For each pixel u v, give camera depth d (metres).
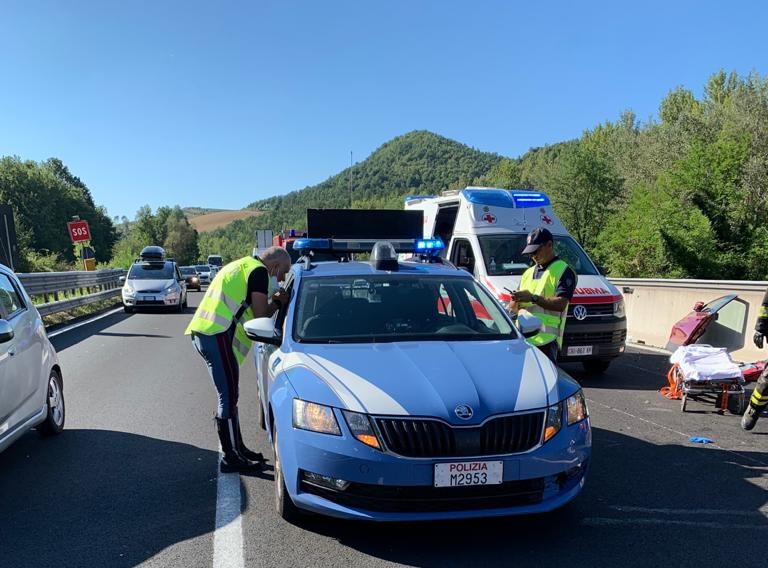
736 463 4.88
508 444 3.30
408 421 3.26
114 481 4.52
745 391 6.94
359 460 3.24
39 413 5.19
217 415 4.68
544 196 9.59
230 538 3.59
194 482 4.50
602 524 3.76
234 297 4.68
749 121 25.95
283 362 3.98
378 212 9.38
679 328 8.85
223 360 4.62
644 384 7.80
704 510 3.97
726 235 24.23
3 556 3.39
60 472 4.71
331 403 3.40
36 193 66.94
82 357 9.96
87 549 3.47
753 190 24.02
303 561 3.31
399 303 4.73
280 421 3.58
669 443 5.39
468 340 4.29
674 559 3.33
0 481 4.54
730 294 8.93
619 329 8.00
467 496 3.26
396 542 3.53
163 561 3.33
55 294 16.89
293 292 4.83
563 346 7.80
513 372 3.70
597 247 30.86
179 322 15.41
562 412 3.52
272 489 4.36
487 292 5.02
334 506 3.30
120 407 6.71
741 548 3.46
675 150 31.42
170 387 7.71
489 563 3.29
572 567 3.24
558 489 3.45
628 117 48.41
